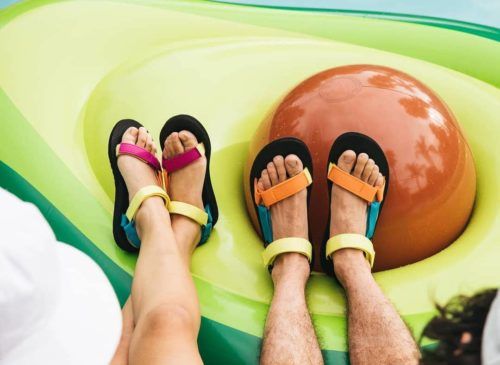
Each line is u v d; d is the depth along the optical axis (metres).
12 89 1.70
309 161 1.51
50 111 1.69
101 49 1.86
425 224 1.50
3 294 0.79
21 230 0.83
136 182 1.51
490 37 2.01
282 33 2.05
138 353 1.15
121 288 1.43
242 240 1.58
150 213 1.44
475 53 1.97
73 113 1.72
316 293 1.43
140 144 1.59
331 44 2.01
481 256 1.46
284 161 1.50
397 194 1.48
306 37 2.04
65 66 1.79
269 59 1.92
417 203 1.49
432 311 1.33
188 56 1.89
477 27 2.05
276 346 1.22
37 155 1.59
